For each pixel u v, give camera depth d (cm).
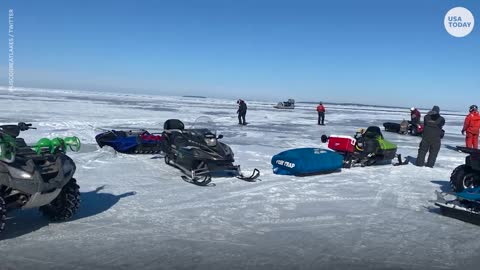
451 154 1406
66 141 552
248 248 471
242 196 715
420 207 682
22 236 484
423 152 1118
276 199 703
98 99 6259
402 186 852
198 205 648
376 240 513
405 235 535
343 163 1051
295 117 3419
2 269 393
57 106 3422
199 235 510
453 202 614
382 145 1103
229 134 1758
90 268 404
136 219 566
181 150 855
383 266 432
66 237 487
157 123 2189
